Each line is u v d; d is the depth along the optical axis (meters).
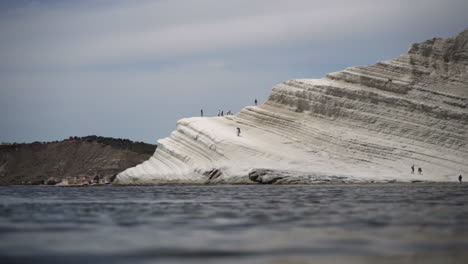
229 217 42.31
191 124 148.00
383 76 152.25
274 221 39.06
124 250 27.20
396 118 144.25
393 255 25.19
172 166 145.00
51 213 47.44
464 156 138.12
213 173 131.12
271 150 136.38
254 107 153.75
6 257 25.61
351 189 91.19
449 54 155.00
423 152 138.00
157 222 39.09
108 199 71.00
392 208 49.56
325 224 36.94
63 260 24.75
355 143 139.12
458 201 59.06
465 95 148.38
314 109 147.62
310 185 111.75
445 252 25.84
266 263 23.80
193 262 24.17
